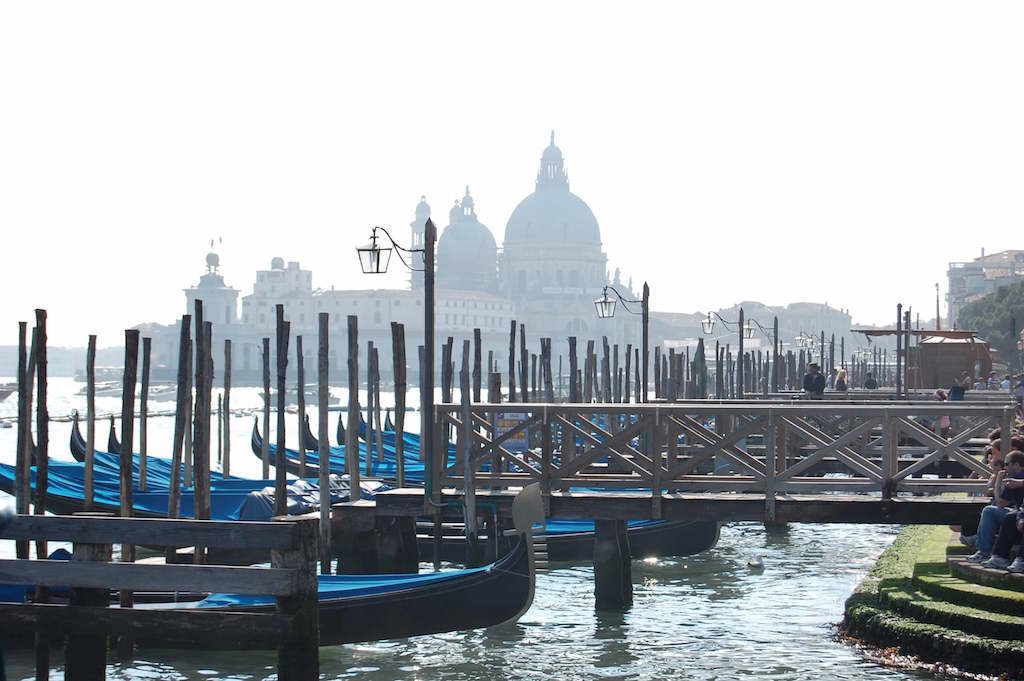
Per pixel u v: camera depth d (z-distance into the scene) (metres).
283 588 18.52
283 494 31.97
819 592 34.09
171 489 29.88
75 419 44.66
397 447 32.91
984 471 25.75
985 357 71.81
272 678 24.73
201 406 28.78
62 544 39.50
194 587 18.64
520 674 25.41
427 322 28.42
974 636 21.89
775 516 26.17
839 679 22.64
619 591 30.94
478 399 52.06
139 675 24.86
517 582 24.86
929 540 31.03
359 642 24.19
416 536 31.98
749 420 26.48
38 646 21.22
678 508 26.53
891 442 25.95
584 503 26.83
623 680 24.89
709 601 32.78
